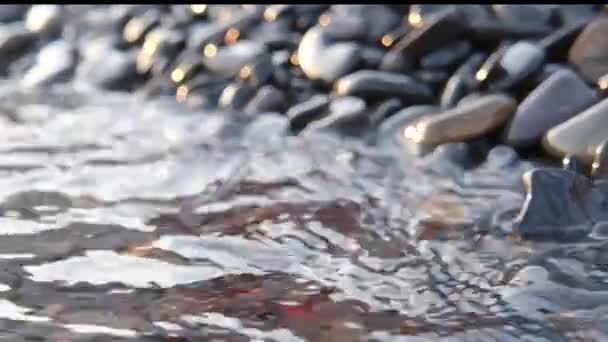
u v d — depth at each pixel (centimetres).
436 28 505
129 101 588
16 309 269
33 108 577
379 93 502
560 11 518
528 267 298
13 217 359
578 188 339
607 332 249
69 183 408
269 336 252
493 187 389
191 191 396
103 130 514
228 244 327
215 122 512
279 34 591
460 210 361
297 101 535
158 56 622
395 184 400
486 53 509
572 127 399
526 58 467
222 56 581
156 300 277
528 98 435
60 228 346
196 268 303
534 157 420
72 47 682
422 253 316
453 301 275
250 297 279
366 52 540
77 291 283
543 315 263
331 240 331
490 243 323
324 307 272
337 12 586
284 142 477
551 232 325
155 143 482
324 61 537
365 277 296
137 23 666
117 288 286
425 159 435
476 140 441
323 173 420
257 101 534
